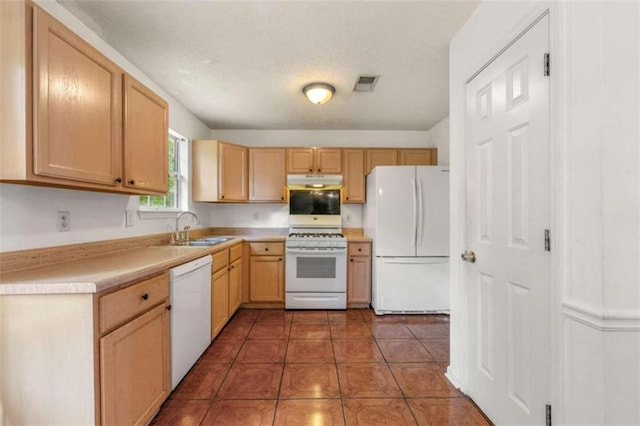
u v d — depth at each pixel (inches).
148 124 77.6
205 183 138.0
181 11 67.7
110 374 49.6
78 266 60.8
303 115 139.8
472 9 67.6
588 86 40.9
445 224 131.0
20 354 46.6
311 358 92.4
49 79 49.3
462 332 74.9
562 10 44.4
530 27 51.2
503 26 58.4
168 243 111.0
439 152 150.1
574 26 42.8
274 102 123.3
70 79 53.2
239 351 97.0
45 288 45.6
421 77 100.4
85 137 56.7
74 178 54.4
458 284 76.9
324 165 154.3
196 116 141.6
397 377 81.7
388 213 131.0
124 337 53.3
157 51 84.4
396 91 112.0
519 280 54.6
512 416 56.6
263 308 141.9
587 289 41.5
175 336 72.4
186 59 88.8
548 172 47.6
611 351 39.4
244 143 163.8
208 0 64.3
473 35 69.1
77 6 65.8
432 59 89.0
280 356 93.7
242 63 91.2
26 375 46.6
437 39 79.0
